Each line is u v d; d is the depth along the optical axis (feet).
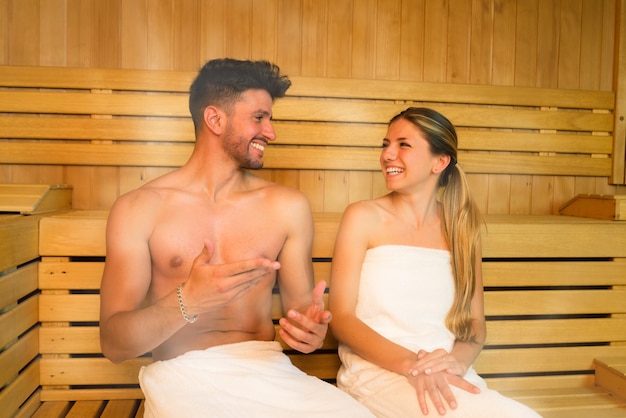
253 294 4.46
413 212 5.21
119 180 7.52
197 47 7.57
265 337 4.61
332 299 4.99
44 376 5.81
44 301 5.76
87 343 5.82
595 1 8.45
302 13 7.77
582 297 6.46
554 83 8.42
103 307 4.08
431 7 8.06
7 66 7.19
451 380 4.26
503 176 8.37
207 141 4.43
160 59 7.51
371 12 7.93
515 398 6.15
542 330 6.40
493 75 8.26
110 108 7.37
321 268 6.03
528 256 6.34
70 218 5.78
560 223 6.45
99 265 5.80
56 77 7.27
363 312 4.96
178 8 7.51
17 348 5.16
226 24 7.63
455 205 5.22
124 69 7.37
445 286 5.01
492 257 6.31
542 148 8.32
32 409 5.54
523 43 8.31
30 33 7.29
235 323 4.45
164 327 3.56
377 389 4.47
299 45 7.79
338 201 7.97
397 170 5.05
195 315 3.55
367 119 7.89
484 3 8.19
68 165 7.43
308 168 7.82
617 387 6.20
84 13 7.36
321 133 7.80
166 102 7.44
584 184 8.54
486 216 7.75
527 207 8.43
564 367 6.47
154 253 4.25
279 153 7.75
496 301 6.28
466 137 8.16
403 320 4.83
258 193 4.58
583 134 8.42
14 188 6.34
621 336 6.55
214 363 4.07
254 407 3.81
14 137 7.28
